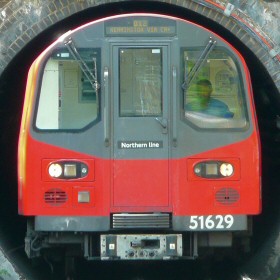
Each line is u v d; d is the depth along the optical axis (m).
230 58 35.19
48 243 36.38
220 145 35.00
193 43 35.03
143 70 34.88
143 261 45.66
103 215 34.72
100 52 34.91
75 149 34.84
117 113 34.78
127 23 34.94
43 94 35.03
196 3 38.53
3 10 38.41
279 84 38.34
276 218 41.78
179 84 34.94
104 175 34.75
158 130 34.78
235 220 34.97
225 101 35.16
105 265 45.62
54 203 34.84
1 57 38.41
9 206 49.34
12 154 50.03
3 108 45.25
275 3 38.25
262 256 40.69
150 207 34.75
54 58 35.06
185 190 34.81
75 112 34.94
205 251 38.69
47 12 38.47
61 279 41.97
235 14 38.34
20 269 37.25
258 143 35.19
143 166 34.75
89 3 38.56
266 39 38.22
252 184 35.06
